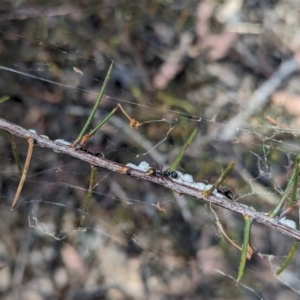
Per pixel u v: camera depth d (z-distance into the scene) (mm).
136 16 573
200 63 578
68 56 560
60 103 558
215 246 556
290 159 536
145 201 554
